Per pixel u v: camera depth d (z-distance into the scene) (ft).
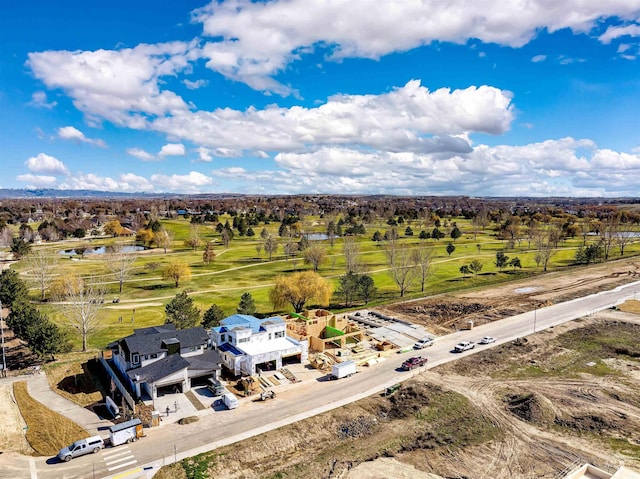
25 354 228.84
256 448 142.82
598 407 172.04
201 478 127.65
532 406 168.96
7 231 606.55
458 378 197.06
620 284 368.68
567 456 142.00
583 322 270.67
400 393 181.98
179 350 193.36
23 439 147.43
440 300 330.34
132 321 288.71
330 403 173.58
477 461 139.44
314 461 137.90
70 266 465.06
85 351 230.89
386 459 140.05
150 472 129.90
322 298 300.81
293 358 220.02
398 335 254.47
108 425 156.87
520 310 299.38
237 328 212.84
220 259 531.91
